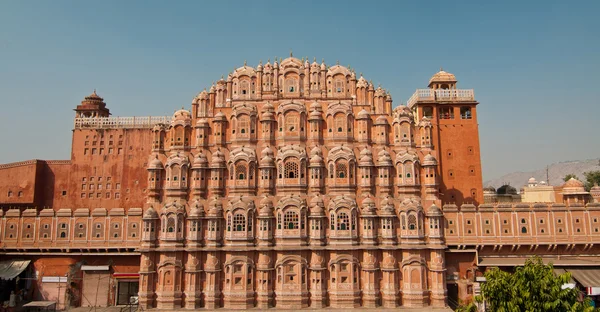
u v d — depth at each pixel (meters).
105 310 53.47
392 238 53.47
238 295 51.94
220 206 54.44
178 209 53.69
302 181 54.97
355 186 55.47
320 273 52.53
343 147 56.00
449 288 54.41
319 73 59.88
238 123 57.09
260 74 59.47
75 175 64.94
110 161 65.25
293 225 53.25
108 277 55.88
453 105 63.16
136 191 64.44
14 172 62.91
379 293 53.16
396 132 57.88
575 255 54.31
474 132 62.28
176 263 52.66
